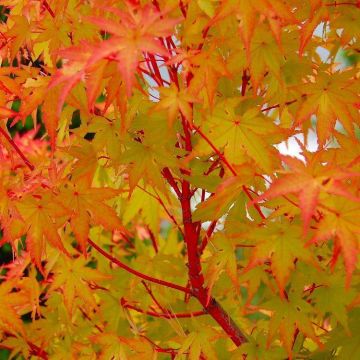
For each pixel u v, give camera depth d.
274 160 0.93
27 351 1.08
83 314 1.13
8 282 0.99
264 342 0.99
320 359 1.00
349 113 0.93
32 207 0.94
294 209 0.89
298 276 0.96
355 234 0.84
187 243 1.00
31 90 0.96
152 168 0.94
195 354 0.97
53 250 1.03
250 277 0.96
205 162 0.98
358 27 0.98
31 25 0.97
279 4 0.87
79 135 0.98
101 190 0.94
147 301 1.07
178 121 0.96
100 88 0.88
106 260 1.12
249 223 0.96
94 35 0.97
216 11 0.87
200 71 0.89
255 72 0.94
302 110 0.94
